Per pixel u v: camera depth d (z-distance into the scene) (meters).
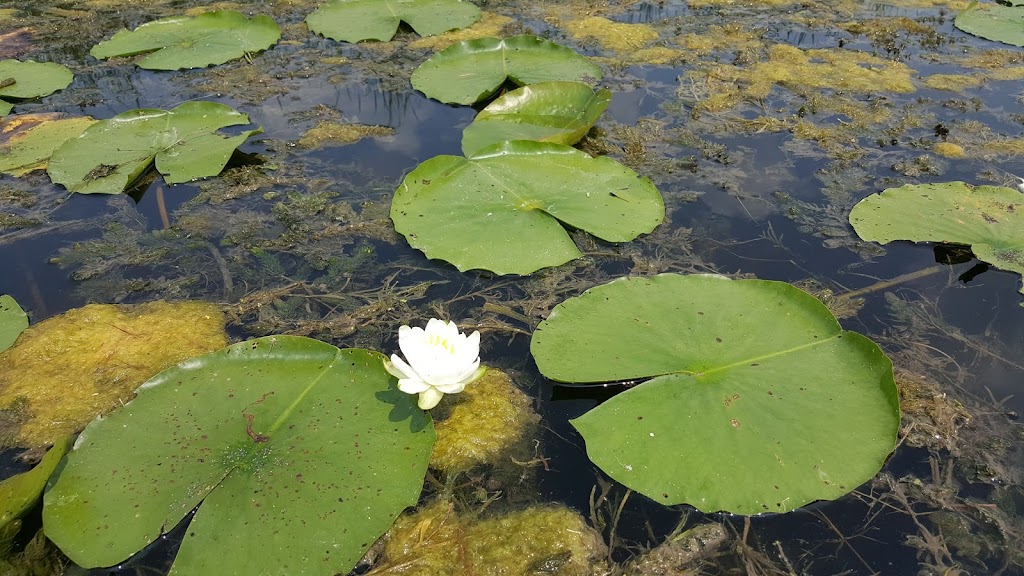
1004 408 2.07
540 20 5.43
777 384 1.99
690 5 5.75
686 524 1.75
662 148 3.57
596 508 1.79
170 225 3.02
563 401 2.11
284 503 1.70
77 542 1.62
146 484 1.74
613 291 2.38
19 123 3.87
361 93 4.26
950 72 4.45
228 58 4.75
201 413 1.94
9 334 2.36
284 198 3.21
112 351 2.29
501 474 1.89
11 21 5.48
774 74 4.41
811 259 2.75
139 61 4.75
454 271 2.71
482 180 3.06
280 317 2.47
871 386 1.97
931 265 2.71
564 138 3.39
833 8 5.68
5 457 1.93
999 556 1.68
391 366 1.95
